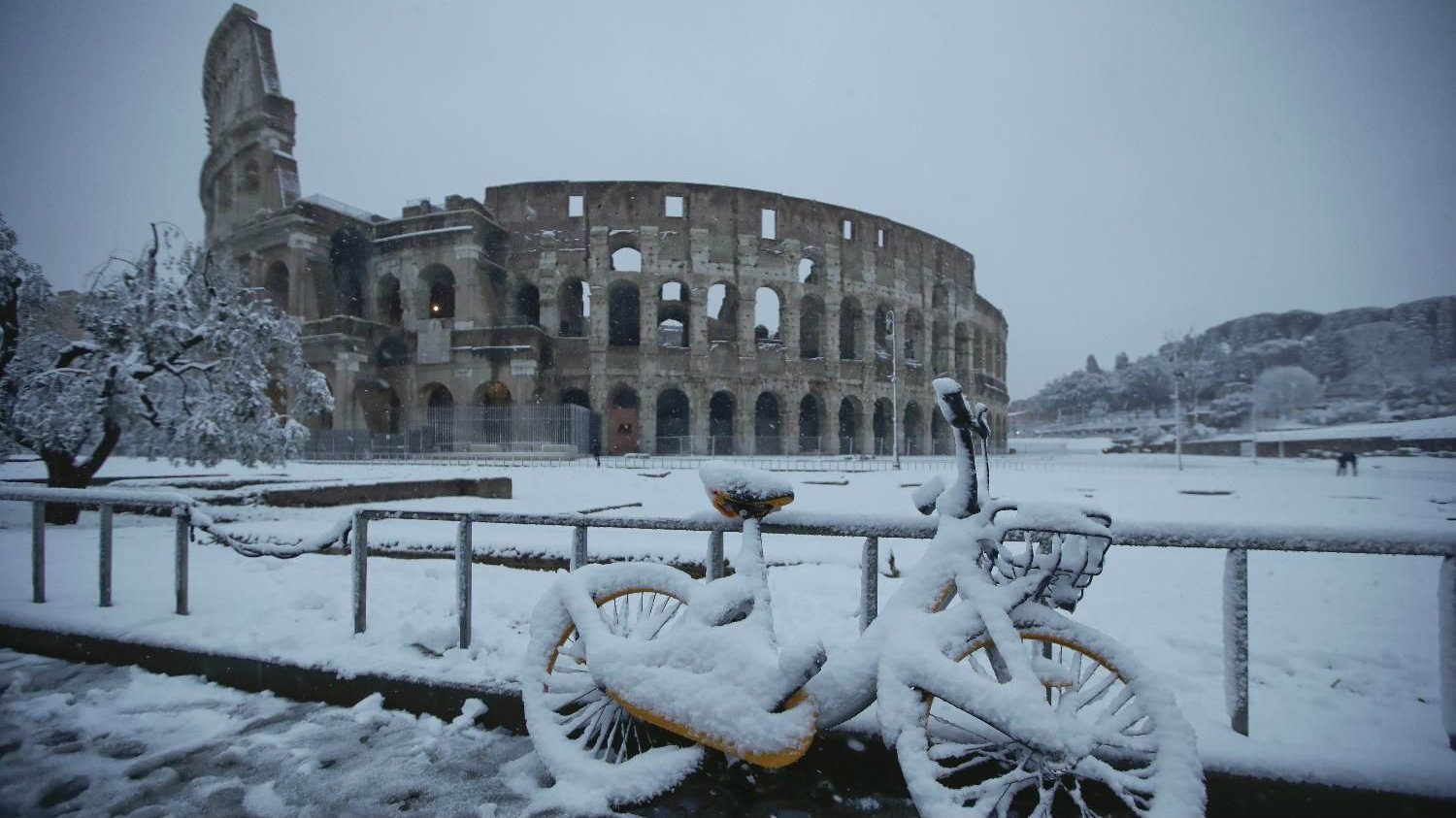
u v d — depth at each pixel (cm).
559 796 304
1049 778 265
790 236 5172
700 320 4888
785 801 313
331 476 1830
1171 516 1448
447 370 4403
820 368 5203
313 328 4281
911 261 5881
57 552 852
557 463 3659
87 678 470
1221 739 300
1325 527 294
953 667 259
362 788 330
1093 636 278
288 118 4822
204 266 1509
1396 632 528
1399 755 284
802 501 1748
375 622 501
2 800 325
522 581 645
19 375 1294
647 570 347
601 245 4844
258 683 445
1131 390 12131
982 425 318
